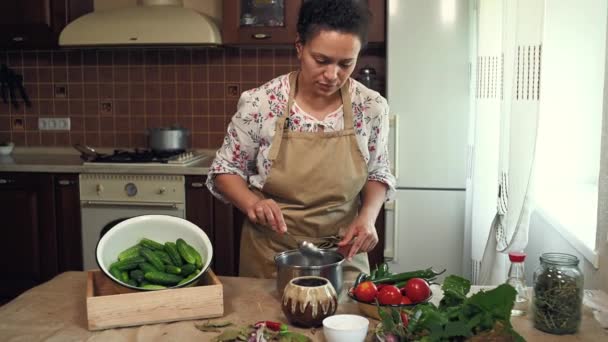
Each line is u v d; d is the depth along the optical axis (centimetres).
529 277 264
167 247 151
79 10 365
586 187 288
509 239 214
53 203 337
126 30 335
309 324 132
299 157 174
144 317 137
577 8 277
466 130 309
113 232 152
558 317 127
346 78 157
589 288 183
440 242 317
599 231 172
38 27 352
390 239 320
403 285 144
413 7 306
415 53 308
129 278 146
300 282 137
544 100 288
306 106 174
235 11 338
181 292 138
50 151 391
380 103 175
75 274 172
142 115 385
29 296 155
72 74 387
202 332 133
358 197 188
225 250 328
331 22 147
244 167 183
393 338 119
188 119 382
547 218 234
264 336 125
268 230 179
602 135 170
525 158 203
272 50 371
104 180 330
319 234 180
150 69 381
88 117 389
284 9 335
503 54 223
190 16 335
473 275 275
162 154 350
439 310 128
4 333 133
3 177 339
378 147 180
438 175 313
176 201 326
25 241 342
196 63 377
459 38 305
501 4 253
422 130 311
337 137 174
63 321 139
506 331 114
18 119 393
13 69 391
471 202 305
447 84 308
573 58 282
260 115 173
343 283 165
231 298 152
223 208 324
